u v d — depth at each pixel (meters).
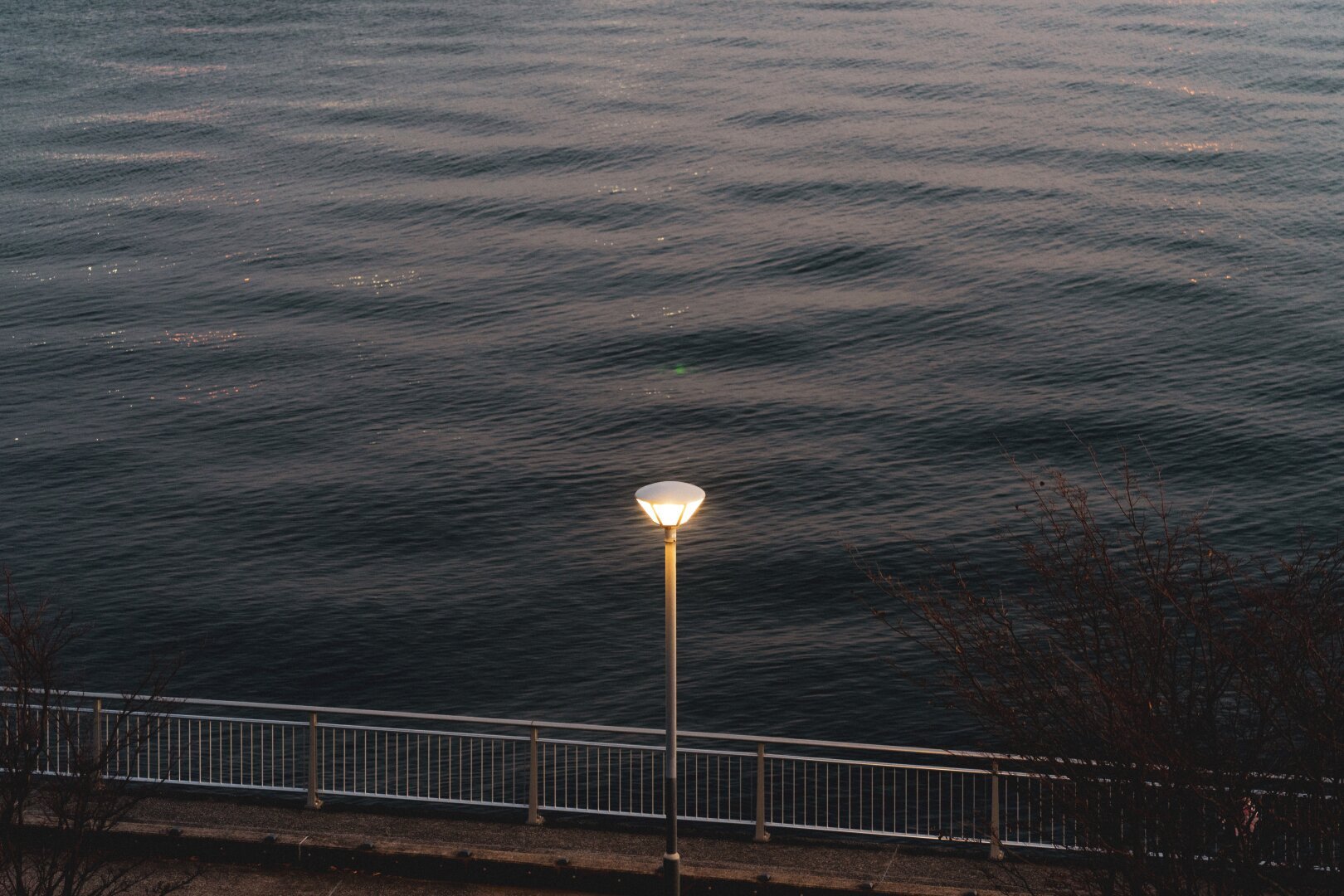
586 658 39.38
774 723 35.47
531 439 56.75
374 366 66.12
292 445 56.50
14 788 12.61
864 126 111.62
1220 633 12.14
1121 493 49.69
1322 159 97.69
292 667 38.91
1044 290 74.94
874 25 148.25
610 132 112.19
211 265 83.94
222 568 45.12
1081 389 60.56
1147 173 96.94
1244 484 50.09
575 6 164.50
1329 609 11.66
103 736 15.98
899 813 30.94
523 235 88.56
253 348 68.88
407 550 46.75
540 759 33.03
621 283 78.75
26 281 80.75
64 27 159.75
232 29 156.50
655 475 52.84
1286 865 11.26
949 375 62.94
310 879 15.01
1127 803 11.54
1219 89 117.94
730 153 105.75
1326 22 139.25
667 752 13.98
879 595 42.41
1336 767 10.84
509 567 45.28
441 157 107.12
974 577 43.38
